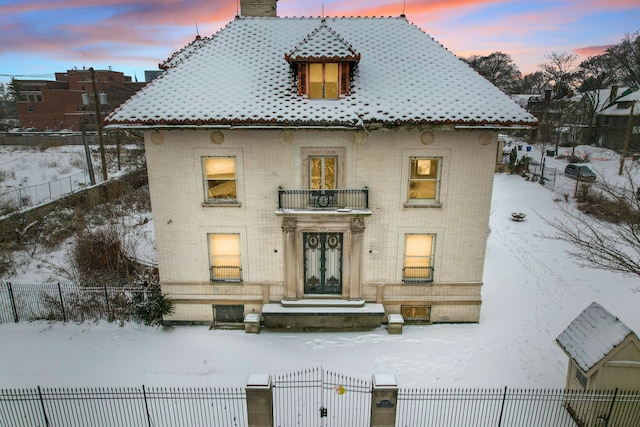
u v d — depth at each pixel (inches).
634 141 1995.6
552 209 1355.8
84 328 709.3
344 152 635.5
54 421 504.7
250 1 788.0
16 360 625.3
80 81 3134.8
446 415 509.7
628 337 452.8
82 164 1807.3
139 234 1080.8
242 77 649.0
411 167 649.0
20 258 956.0
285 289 695.7
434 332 694.5
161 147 633.6
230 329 710.5
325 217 652.7
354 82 635.5
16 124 3270.2
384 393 464.8
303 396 543.2
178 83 639.1
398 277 696.4
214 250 695.7
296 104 609.0
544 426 495.8
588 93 2588.6
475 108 598.5
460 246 677.9
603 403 473.4
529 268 943.7
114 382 577.0
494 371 597.9
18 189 1363.2
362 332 691.4
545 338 681.6
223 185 662.5
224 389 542.3
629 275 885.8
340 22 740.0
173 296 709.9
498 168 1950.1
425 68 658.8
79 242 933.2
